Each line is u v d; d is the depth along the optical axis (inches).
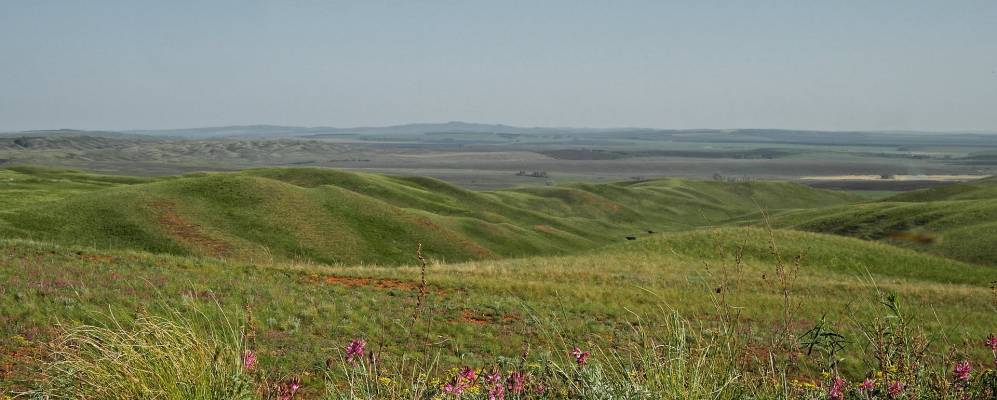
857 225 4062.5
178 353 219.9
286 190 3002.0
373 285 1089.4
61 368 231.6
